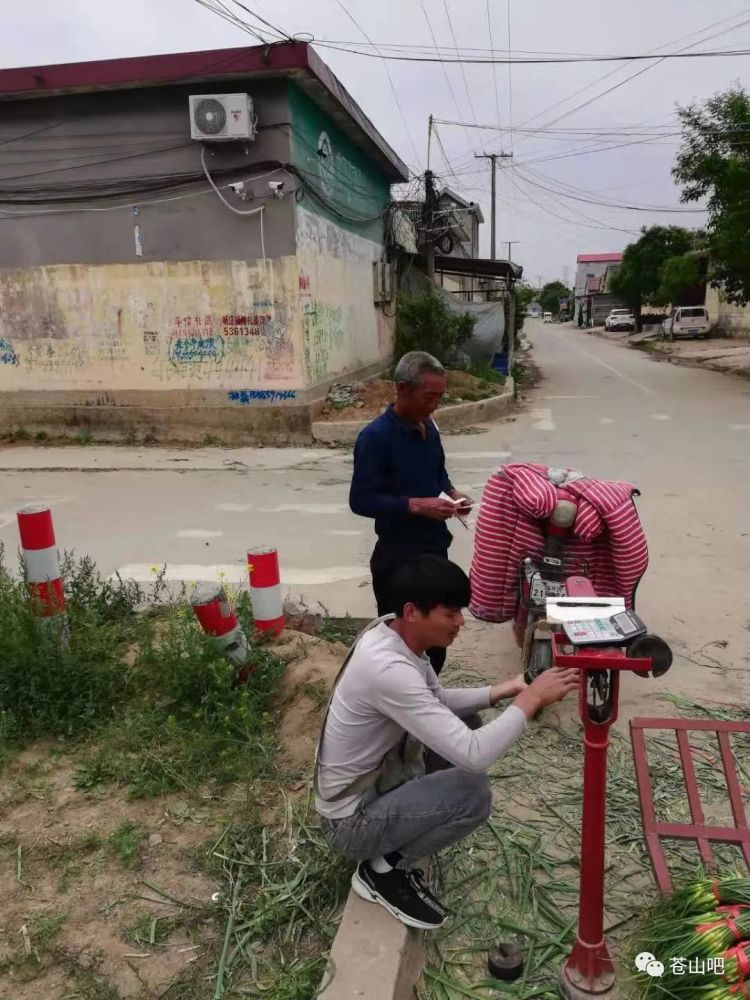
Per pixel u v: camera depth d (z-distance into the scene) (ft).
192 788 10.39
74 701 12.03
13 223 37.63
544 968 7.72
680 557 19.70
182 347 37.60
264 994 7.41
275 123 34.35
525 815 9.95
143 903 8.62
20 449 38.01
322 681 12.41
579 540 12.92
